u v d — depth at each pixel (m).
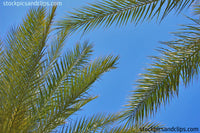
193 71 3.77
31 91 3.73
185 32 3.75
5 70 3.76
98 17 4.00
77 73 4.54
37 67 3.71
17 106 3.43
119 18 3.94
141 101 3.80
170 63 3.82
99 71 4.14
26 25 4.58
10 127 2.87
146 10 3.74
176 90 3.74
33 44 4.15
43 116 3.76
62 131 3.33
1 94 3.45
